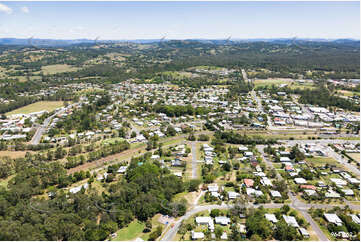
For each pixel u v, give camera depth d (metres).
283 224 105.25
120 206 118.75
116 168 158.75
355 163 169.75
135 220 115.50
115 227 107.00
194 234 103.50
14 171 157.25
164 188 134.00
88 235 99.56
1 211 109.19
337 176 153.62
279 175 155.12
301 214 117.88
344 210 118.25
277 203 125.88
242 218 113.62
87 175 152.75
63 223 102.00
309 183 144.00
